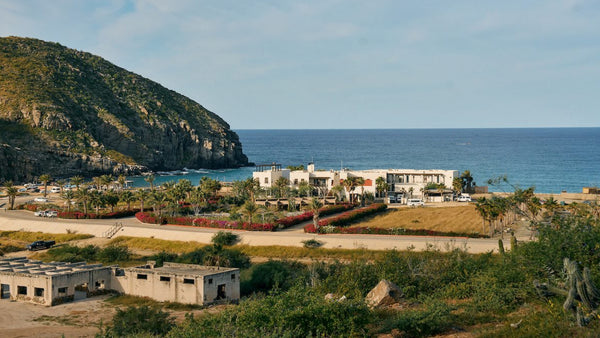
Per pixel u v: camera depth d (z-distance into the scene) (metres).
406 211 112.94
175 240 89.81
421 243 77.12
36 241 91.12
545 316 29.20
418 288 45.91
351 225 97.81
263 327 30.58
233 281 57.69
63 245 91.12
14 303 54.62
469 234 81.62
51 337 42.31
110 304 54.41
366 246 78.38
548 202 76.94
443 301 38.75
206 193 125.38
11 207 129.25
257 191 129.12
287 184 136.12
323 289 46.53
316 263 62.50
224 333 30.00
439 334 32.06
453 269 48.19
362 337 32.12
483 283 38.97
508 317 33.44
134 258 81.31
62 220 109.38
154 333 39.75
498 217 82.50
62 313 50.59
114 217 113.25
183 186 125.94
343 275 48.97
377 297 41.56
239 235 88.50
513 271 37.91
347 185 128.12
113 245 90.69
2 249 89.19
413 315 33.44
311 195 133.88
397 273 48.16
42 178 162.38
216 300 55.56
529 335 27.22
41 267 60.03
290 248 80.62
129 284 58.56
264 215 104.38
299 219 100.12
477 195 138.12
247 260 75.12
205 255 73.88
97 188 174.12
